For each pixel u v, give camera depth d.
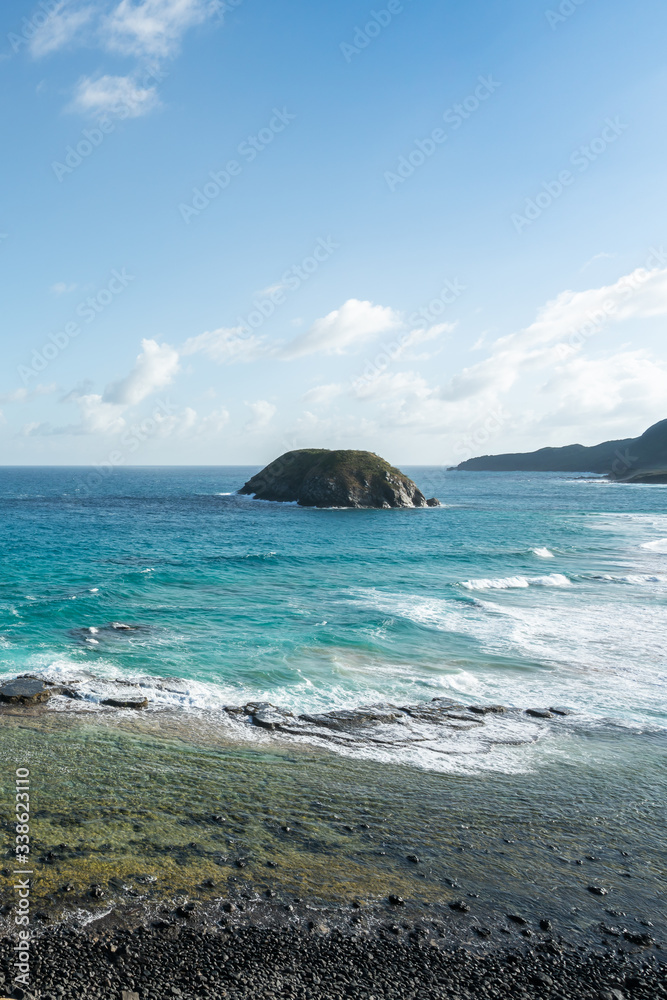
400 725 14.16
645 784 11.64
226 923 7.64
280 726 13.86
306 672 17.58
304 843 9.41
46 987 6.54
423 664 18.48
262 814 10.20
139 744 12.76
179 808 10.28
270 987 6.74
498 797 11.05
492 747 13.15
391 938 7.54
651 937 7.71
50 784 10.91
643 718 14.80
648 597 28.23
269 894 8.20
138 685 16.06
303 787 11.19
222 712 14.60
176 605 25.52
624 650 20.09
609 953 7.42
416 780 11.62
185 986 6.69
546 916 8.03
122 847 9.07
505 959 7.28
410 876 8.73
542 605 26.47
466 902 8.23
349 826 9.94
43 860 8.64
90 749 12.44
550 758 12.67
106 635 20.70
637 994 6.82
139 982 6.70
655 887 8.67
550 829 10.05
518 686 16.83
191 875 8.51
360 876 8.68
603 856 9.36
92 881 8.25
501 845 9.56
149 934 7.39
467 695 16.11
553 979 7.00
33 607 23.89
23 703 14.62
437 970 7.07
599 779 11.81
